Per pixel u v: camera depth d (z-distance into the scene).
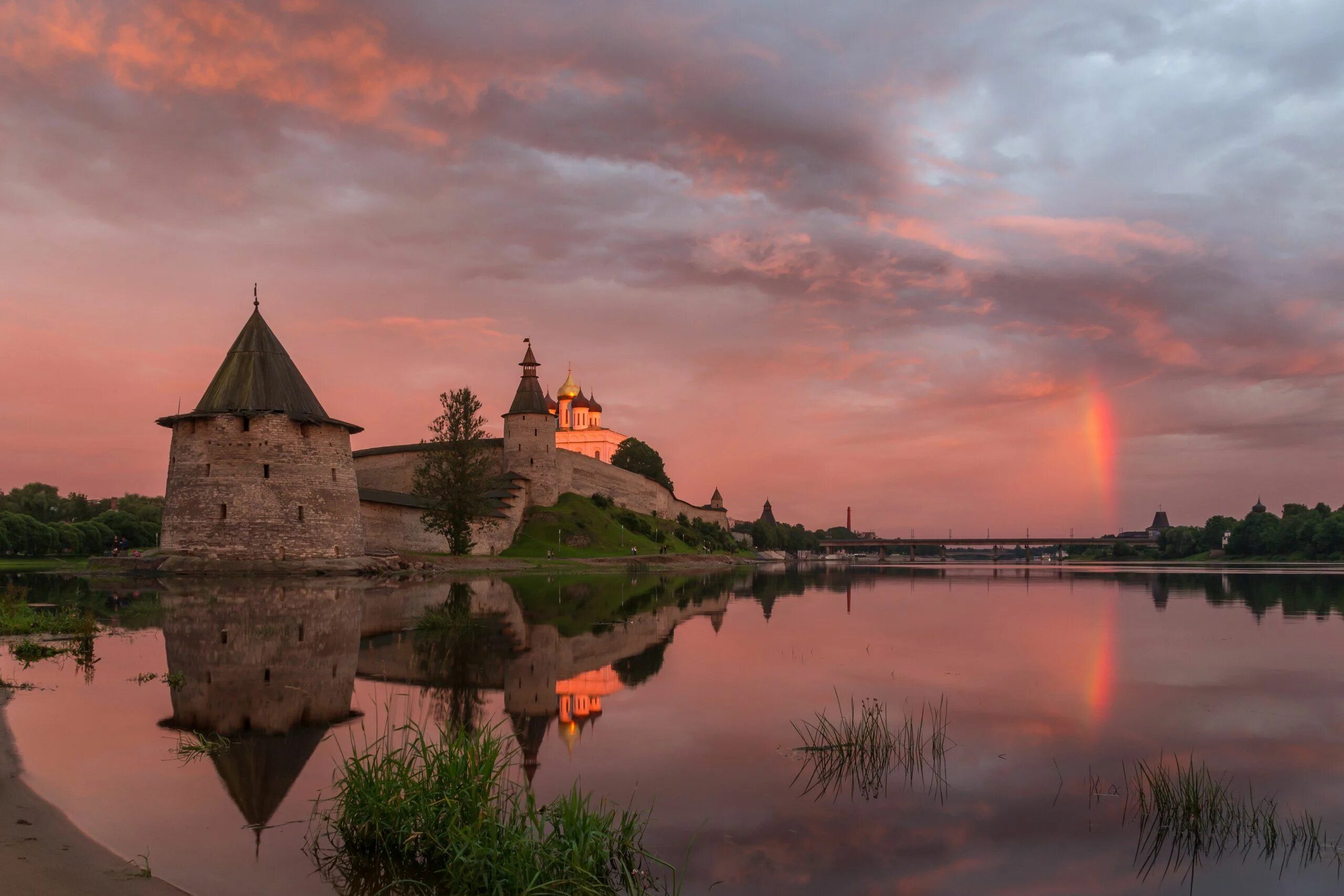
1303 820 10.16
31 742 11.75
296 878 7.75
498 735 12.94
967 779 11.38
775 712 14.98
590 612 32.72
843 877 8.33
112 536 88.25
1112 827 9.81
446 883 7.73
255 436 52.00
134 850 8.19
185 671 17.27
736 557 145.75
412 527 71.75
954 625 30.91
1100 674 19.58
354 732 12.67
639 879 8.10
